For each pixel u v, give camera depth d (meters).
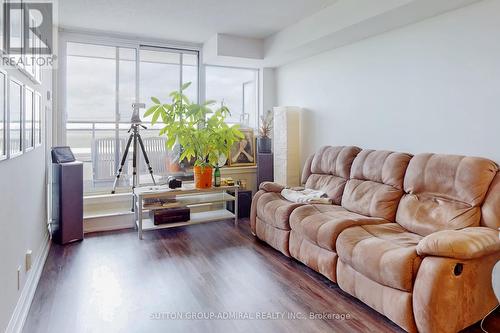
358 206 3.26
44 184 3.60
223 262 3.29
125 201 4.62
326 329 2.18
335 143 4.32
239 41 4.78
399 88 3.43
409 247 2.26
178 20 4.12
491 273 2.22
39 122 3.13
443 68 3.01
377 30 3.50
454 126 2.94
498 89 2.62
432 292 1.96
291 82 5.19
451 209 2.52
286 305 2.48
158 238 4.00
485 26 2.69
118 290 2.69
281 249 3.41
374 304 2.33
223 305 2.47
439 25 3.03
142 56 5.04
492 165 2.47
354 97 4.00
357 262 2.40
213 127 4.30
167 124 4.24
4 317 1.87
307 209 3.26
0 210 1.79
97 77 4.71
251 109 5.78
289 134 4.84
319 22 3.80
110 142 4.83
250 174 5.47
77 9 3.75
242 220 4.84
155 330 2.16
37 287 2.71
